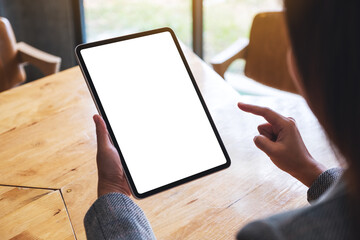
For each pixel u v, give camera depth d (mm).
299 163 774
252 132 1101
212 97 1229
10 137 1104
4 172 999
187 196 922
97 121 773
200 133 855
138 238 634
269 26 1711
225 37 2650
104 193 747
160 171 809
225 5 2562
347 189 373
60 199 925
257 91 2586
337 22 331
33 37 2611
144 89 858
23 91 1289
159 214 881
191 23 2639
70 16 2590
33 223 871
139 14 2658
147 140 822
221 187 942
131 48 880
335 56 339
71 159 1032
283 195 922
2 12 2471
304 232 374
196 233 843
